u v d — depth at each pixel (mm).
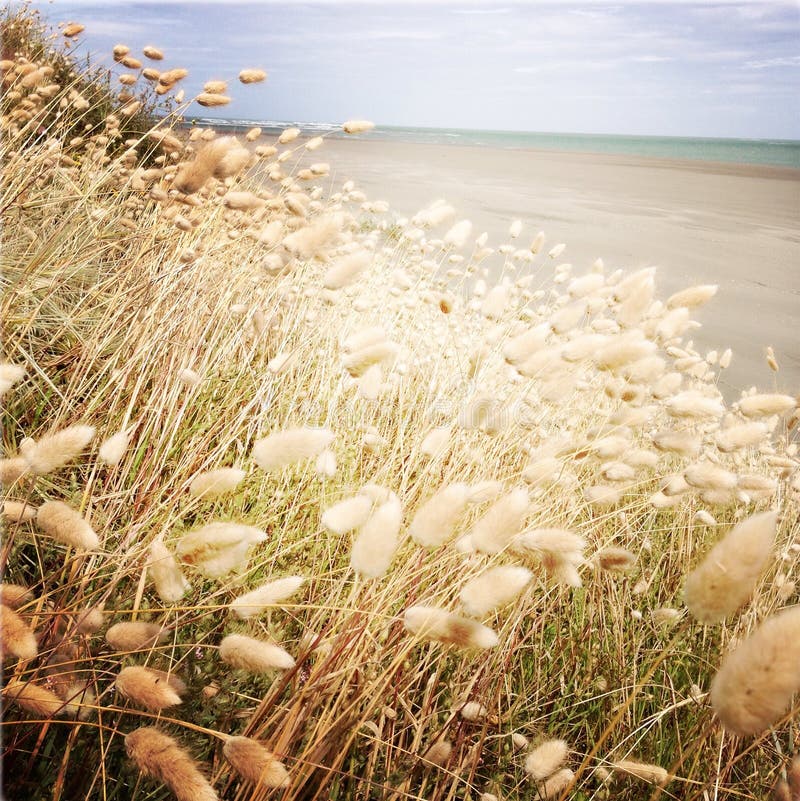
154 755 1104
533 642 2385
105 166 5180
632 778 2004
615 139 167500
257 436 2867
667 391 2850
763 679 939
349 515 1409
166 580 1337
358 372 1963
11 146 3557
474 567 1935
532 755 1598
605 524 2924
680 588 2898
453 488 1352
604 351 2279
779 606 2609
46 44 6383
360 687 1721
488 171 43719
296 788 1461
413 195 22875
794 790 1482
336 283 2146
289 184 3721
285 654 1191
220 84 3645
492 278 10414
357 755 1763
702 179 47562
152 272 3354
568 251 15773
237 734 1625
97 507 2176
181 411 2568
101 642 1668
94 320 3256
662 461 3727
